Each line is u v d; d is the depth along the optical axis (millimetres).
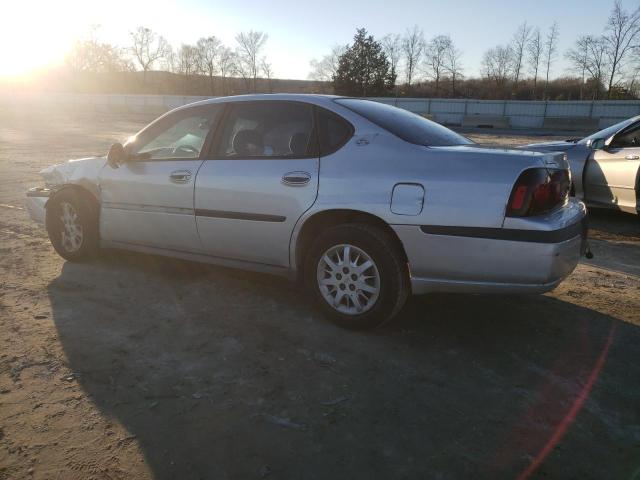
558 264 3084
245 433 2502
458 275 3227
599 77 50812
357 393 2855
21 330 3500
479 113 41188
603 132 7512
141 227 4445
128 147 4613
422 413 2688
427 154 3322
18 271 4676
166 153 4367
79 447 2373
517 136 30078
